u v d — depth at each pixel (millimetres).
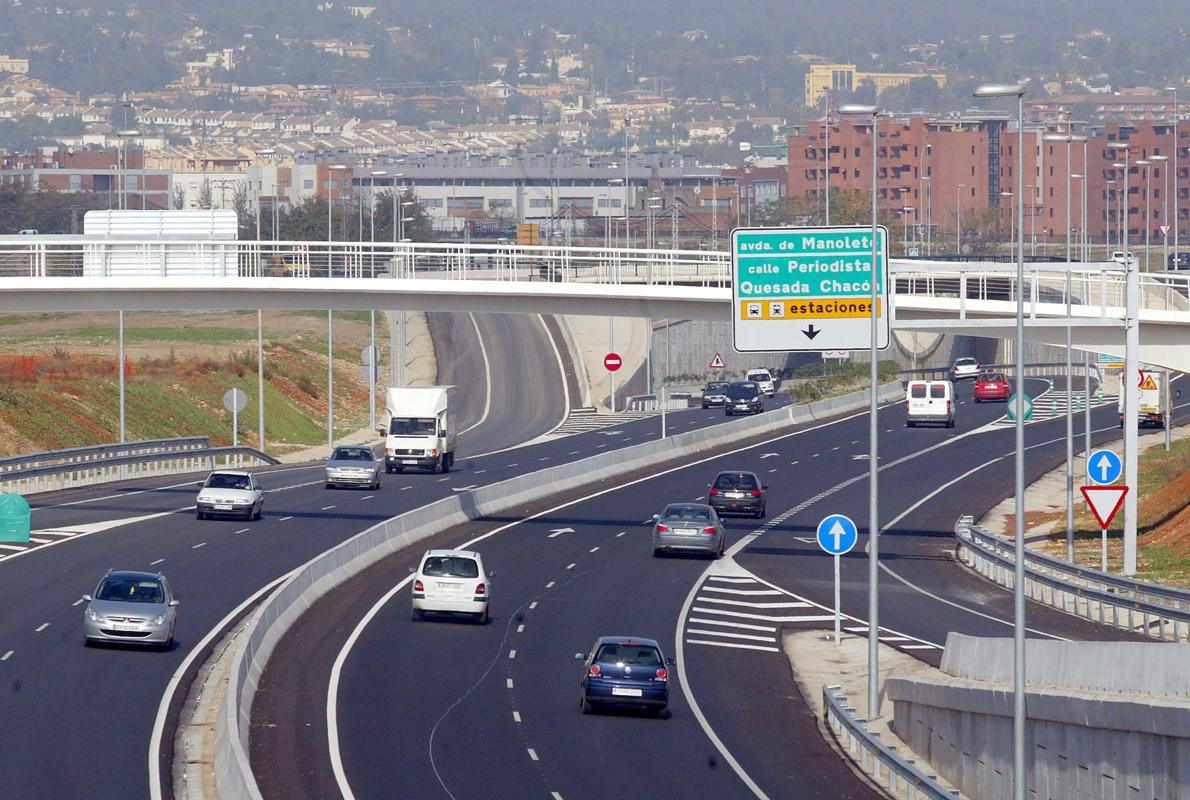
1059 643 94312
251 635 118562
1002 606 164000
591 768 95562
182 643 126812
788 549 199125
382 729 103438
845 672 135125
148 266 189000
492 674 124562
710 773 96062
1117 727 78750
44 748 92438
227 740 87062
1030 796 88875
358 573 169375
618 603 160000
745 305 131750
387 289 182750
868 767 100562
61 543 175000
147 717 101688
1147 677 84125
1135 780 77750
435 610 144375
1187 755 73250
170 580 154750
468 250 185125
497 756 97562
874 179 121562
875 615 119812
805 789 93312
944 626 152750
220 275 188875
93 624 121688
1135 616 153000
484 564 180125
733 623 153375
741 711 117562
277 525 196000
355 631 139375
